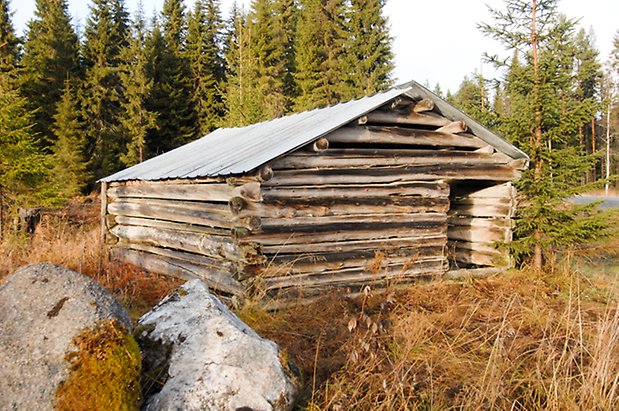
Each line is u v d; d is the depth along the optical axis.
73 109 28.53
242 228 6.84
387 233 8.22
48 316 3.17
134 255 10.28
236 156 7.90
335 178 7.70
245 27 34.78
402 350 5.03
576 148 9.35
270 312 6.62
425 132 8.71
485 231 10.14
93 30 32.91
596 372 4.20
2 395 2.79
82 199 25.69
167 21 39.84
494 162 9.39
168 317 3.98
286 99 34.50
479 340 5.64
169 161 10.88
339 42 33.00
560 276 8.96
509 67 9.85
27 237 11.11
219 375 3.41
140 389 3.20
